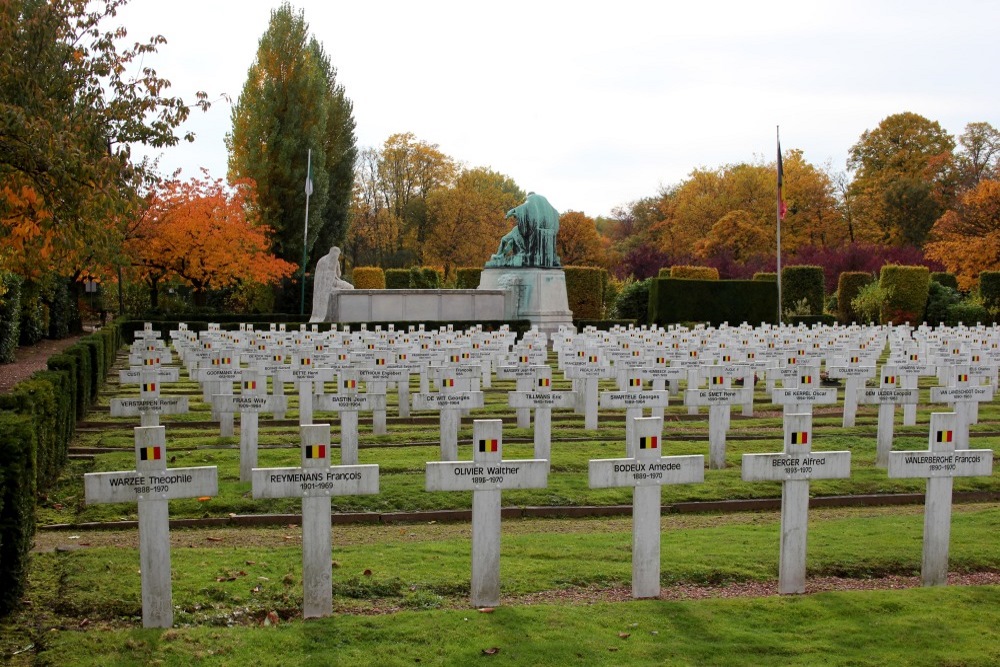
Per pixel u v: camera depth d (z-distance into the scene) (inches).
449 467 281.3
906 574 332.5
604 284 2000.5
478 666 241.0
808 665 244.5
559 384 887.1
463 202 2839.6
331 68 2146.9
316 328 1286.9
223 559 331.6
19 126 470.9
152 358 611.5
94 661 240.7
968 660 249.3
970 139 2711.6
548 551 347.6
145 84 578.2
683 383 847.1
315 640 255.9
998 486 479.2
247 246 1635.1
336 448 558.6
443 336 944.9
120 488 261.9
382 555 339.9
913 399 526.3
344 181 2126.0
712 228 2785.4
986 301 1883.6
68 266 613.6
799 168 2878.9
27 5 570.3
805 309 1914.4
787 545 301.6
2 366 1095.0
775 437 614.5
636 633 264.1
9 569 275.7
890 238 2709.2
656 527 295.3
